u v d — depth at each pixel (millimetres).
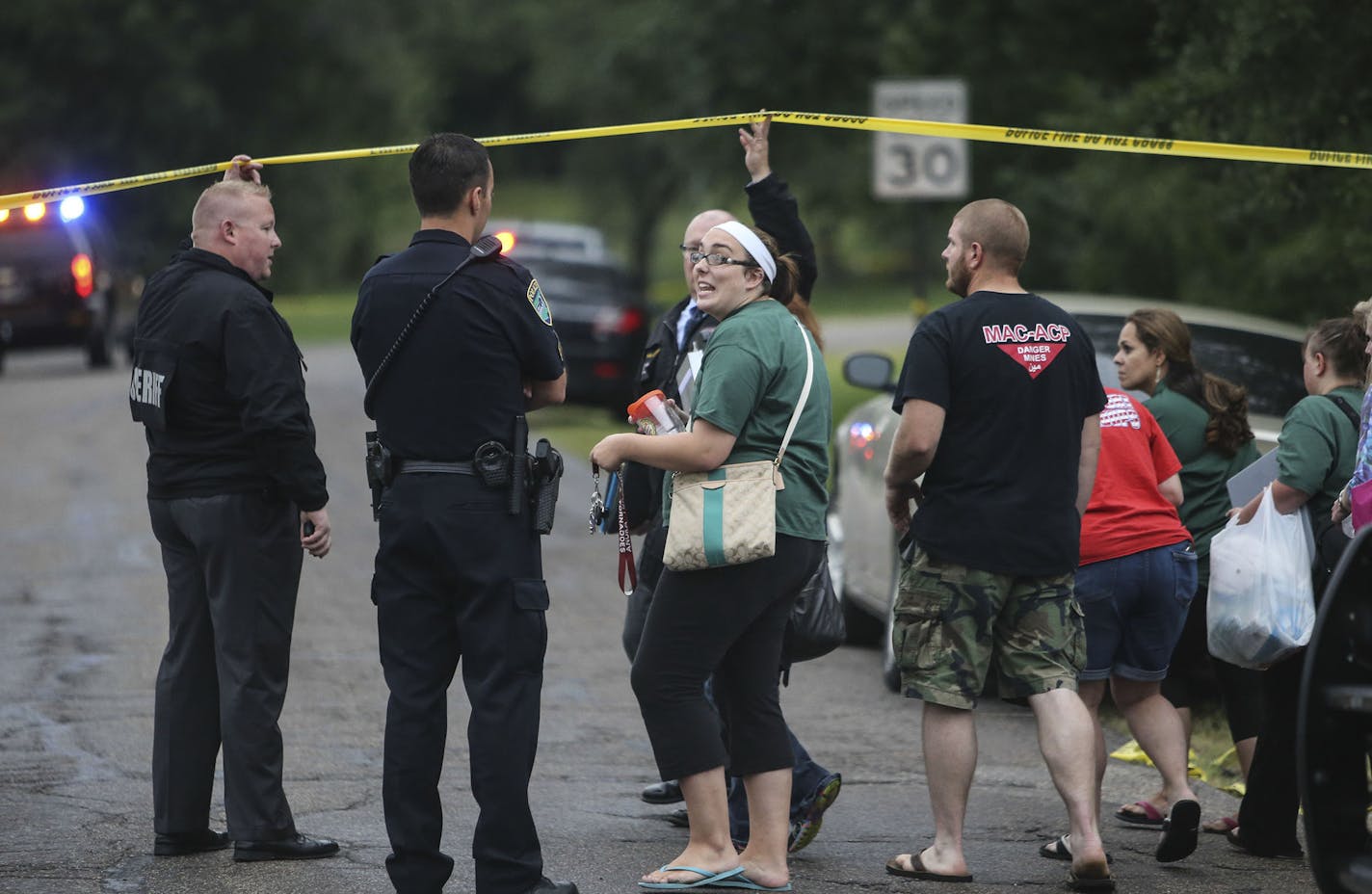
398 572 19141
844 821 24188
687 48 77000
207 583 21359
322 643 34844
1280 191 41281
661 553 22672
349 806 24094
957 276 21672
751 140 24359
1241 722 23859
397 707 19109
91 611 37250
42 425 72812
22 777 25172
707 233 20625
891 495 21766
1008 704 32031
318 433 69438
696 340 22922
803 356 20516
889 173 51094
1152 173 54594
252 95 172125
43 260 98438
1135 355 25219
